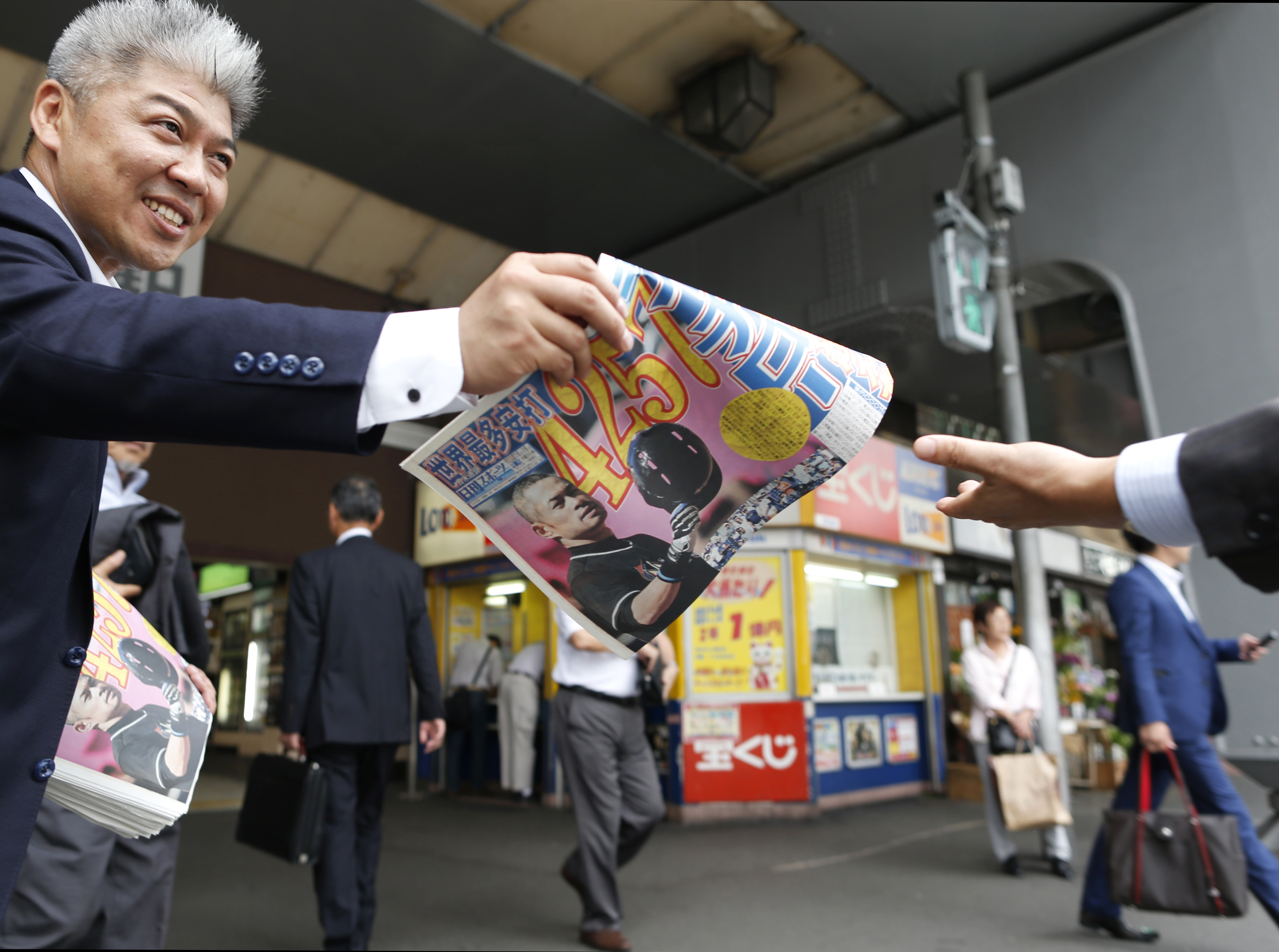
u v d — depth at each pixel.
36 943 2.23
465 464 0.83
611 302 0.71
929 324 8.58
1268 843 4.66
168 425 0.67
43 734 0.81
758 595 7.59
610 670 3.69
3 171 7.17
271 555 8.17
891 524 8.52
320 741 3.19
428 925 4.02
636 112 7.71
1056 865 5.02
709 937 3.81
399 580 3.51
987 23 6.89
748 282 9.16
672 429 0.82
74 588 0.86
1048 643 5.71
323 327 0.68
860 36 6.98
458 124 7.68
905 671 9.15
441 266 9.69
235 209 8.23
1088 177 7.18
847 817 7.32
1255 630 5.47
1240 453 0.71
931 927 3.96
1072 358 10.87
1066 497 0.80
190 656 2.80
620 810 3.74
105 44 0.97
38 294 0.68
